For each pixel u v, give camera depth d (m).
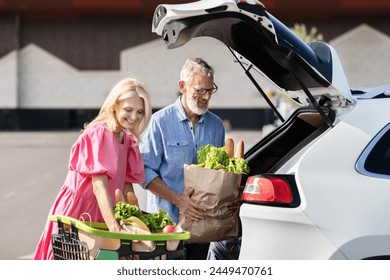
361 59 48.38
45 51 48.22
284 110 26.97
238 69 48.34
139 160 5.26
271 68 5.56
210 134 5.86
